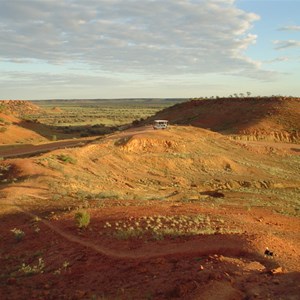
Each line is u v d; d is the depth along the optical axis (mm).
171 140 54312
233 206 28969
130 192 37000
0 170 36062
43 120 156750
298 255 14180
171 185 43250
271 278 11625
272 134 77688
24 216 23391
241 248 14211
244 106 94875
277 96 97500
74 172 38125
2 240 19844
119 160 46031
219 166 51312
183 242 15703
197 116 96938
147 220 19391
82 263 15117
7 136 77938
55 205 25344
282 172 54125
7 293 13234
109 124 140750
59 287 13383
